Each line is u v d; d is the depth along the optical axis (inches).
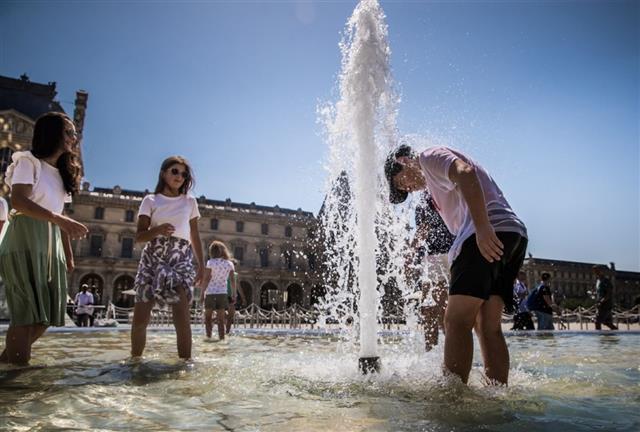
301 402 68.3
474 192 85.0
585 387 83.7
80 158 130.3
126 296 2003.0
